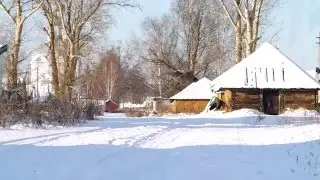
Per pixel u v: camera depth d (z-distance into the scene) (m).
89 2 44.66
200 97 54.44
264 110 41.19
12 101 20.33
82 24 45.16
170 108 58.44
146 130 19.25
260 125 24.14
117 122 25.61
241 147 13.04
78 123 23.12
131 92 95.69
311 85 41.03
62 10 43.72
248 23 43.44
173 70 64.62
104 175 8.53
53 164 9.38
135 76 92.69
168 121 28.48
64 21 43.75
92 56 50.00
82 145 12.76
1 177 7.84
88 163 9.73
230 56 67.38
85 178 8.18
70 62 44.47
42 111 21.67
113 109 75.81
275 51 42.84
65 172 8.61
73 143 13.16
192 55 66.69
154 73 71.38
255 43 47.06
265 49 43.00
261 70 41.91
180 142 14.44
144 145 13.46
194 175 8.72
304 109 40.34
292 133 16.78
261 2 43.50
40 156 10.34
